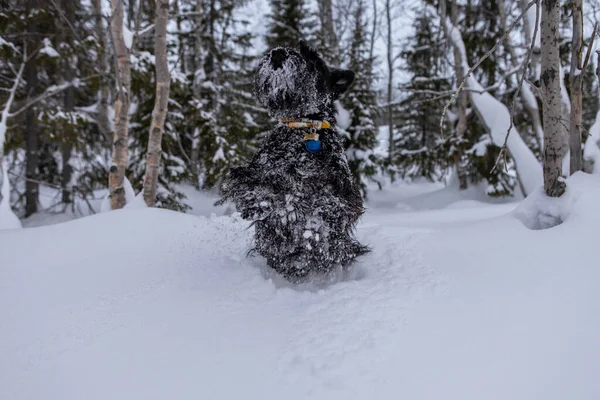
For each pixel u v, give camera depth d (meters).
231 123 13.01
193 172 11.30
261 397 1.64
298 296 2.52
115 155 5.88
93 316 2.25
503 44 10.69
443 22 11.45
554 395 1.61
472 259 2.79
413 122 20.98
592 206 3.02
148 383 1.72
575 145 3.72
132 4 9.73
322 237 2.67
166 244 3.39
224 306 2.36
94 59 9.27
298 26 14.62
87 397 1.65
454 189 14.61
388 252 3.22
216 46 14.47
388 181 19.66
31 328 2.13
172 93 9.98
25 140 10.49
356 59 14.48
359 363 1.81
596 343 1.85
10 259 3.02
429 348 1.89
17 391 1.70
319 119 2.85
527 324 2.01
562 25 8.67
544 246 2.75
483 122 8.81
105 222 3.69
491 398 1.60
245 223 3.89
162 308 2.33
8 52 8.62
